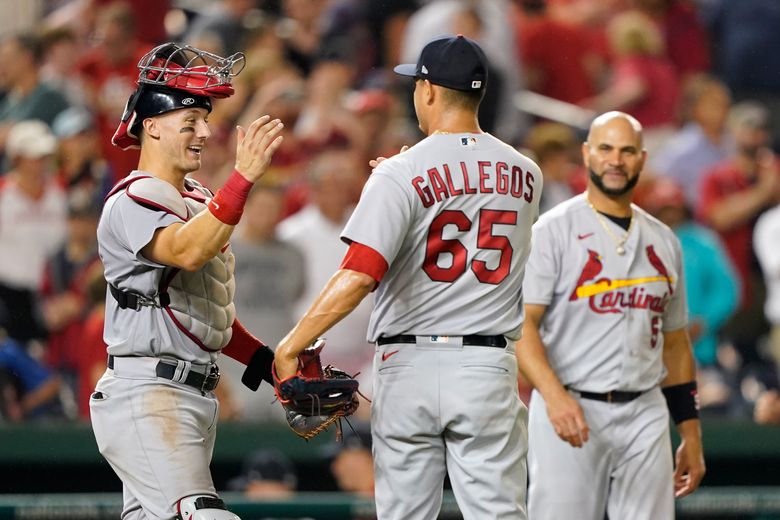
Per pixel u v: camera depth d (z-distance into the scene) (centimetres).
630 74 4509
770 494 2989
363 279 1700
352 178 3516
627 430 2175
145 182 1702
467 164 1761
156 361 1742
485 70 1792
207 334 1756
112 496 2767
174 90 1727
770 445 3334
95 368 3269
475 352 1773
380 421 1800
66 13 4241
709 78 4722
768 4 4775
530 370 2116
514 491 1798
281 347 1720
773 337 3888
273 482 3009
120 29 4003
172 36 4281
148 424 1725
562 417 2080
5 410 3212
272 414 3297
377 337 1809
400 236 1722
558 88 4553
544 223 2186
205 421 1778
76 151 3647
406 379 1772
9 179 3450
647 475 2172
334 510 2808
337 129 3944
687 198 4262
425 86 1797
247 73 4075
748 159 4138
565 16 4675
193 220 1648
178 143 1733
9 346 3256
